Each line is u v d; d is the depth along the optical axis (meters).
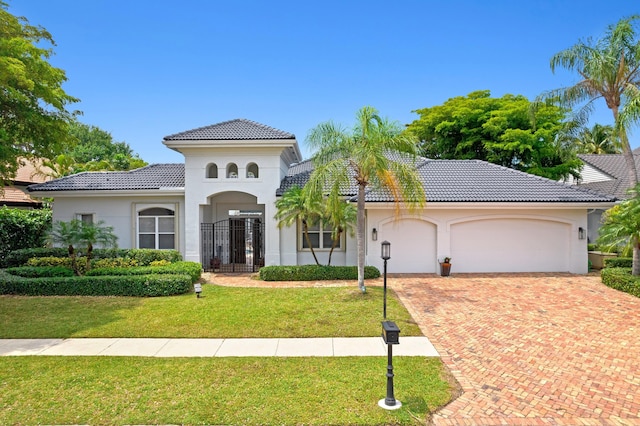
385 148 12.48
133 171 21.20
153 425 5.33
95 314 10.77
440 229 17.33
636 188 13.79
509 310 11.18
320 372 6.99
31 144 17.78
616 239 14.23
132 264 16.12
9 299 12.41
